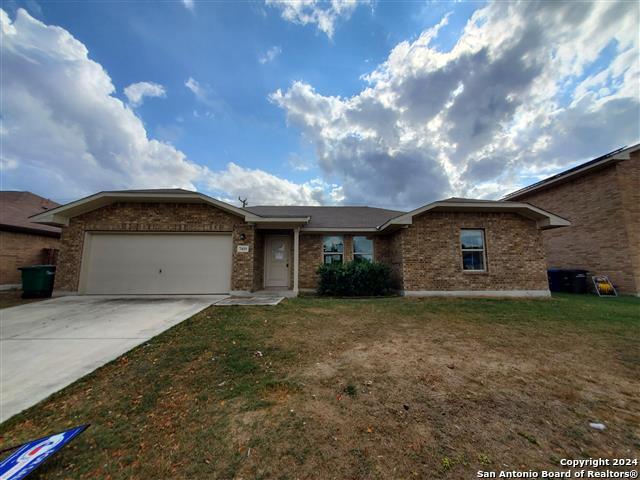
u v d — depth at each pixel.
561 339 4.61
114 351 4.07
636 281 9.81
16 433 2.34
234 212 9.30
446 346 4.25
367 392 2.85
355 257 11.51
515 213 10.00
